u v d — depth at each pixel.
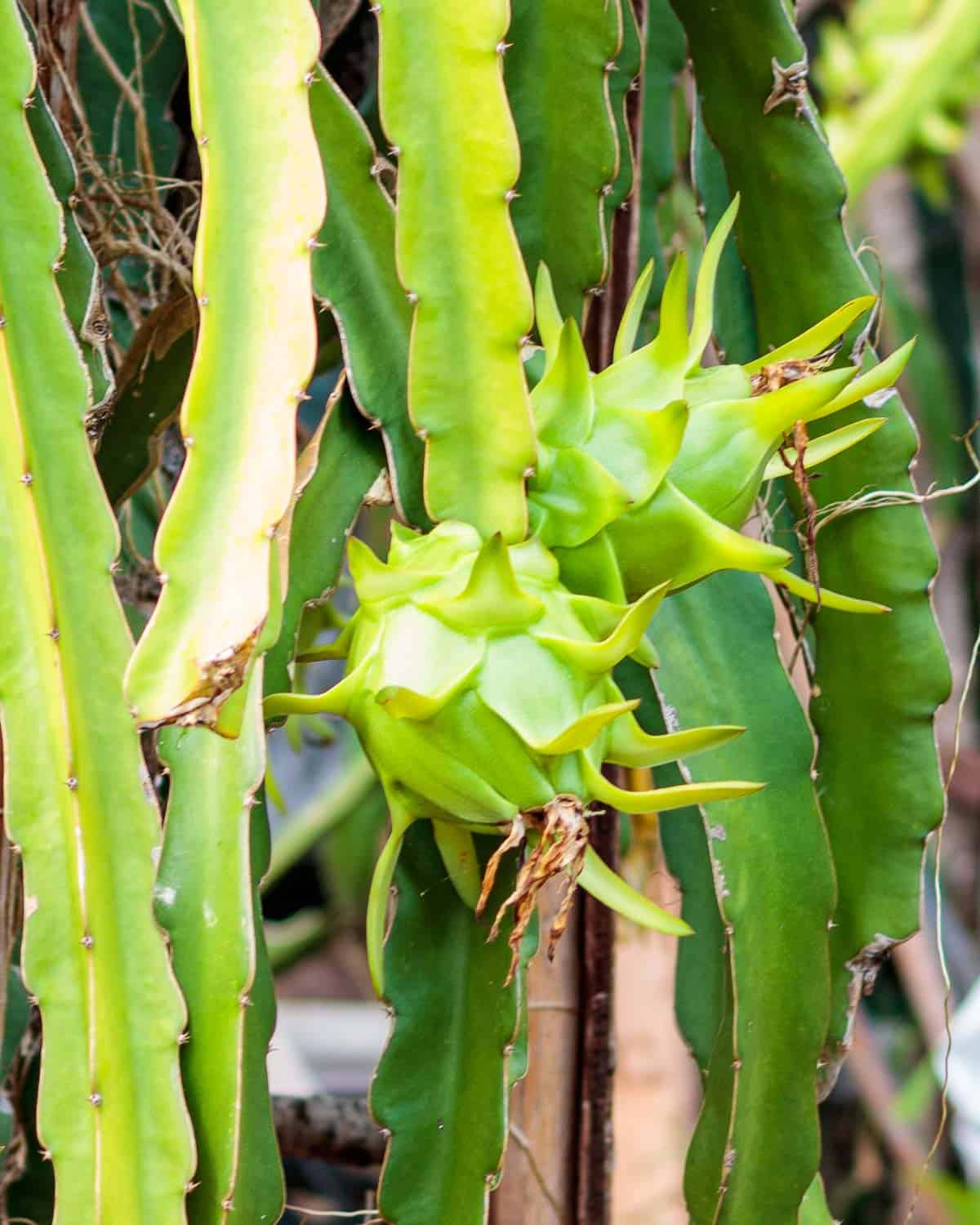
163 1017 1.21
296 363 1.18
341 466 1.30
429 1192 1.28
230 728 1.16
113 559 1.23
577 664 1.21
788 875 1.33
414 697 1.19
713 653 1.35
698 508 1.24
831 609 1.37
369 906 1.24
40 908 1.22
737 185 1.37
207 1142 1.22
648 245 1.51
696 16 1.35
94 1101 1.20
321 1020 3.72
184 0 1.20
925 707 1.36
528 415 1.22
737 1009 1.31
